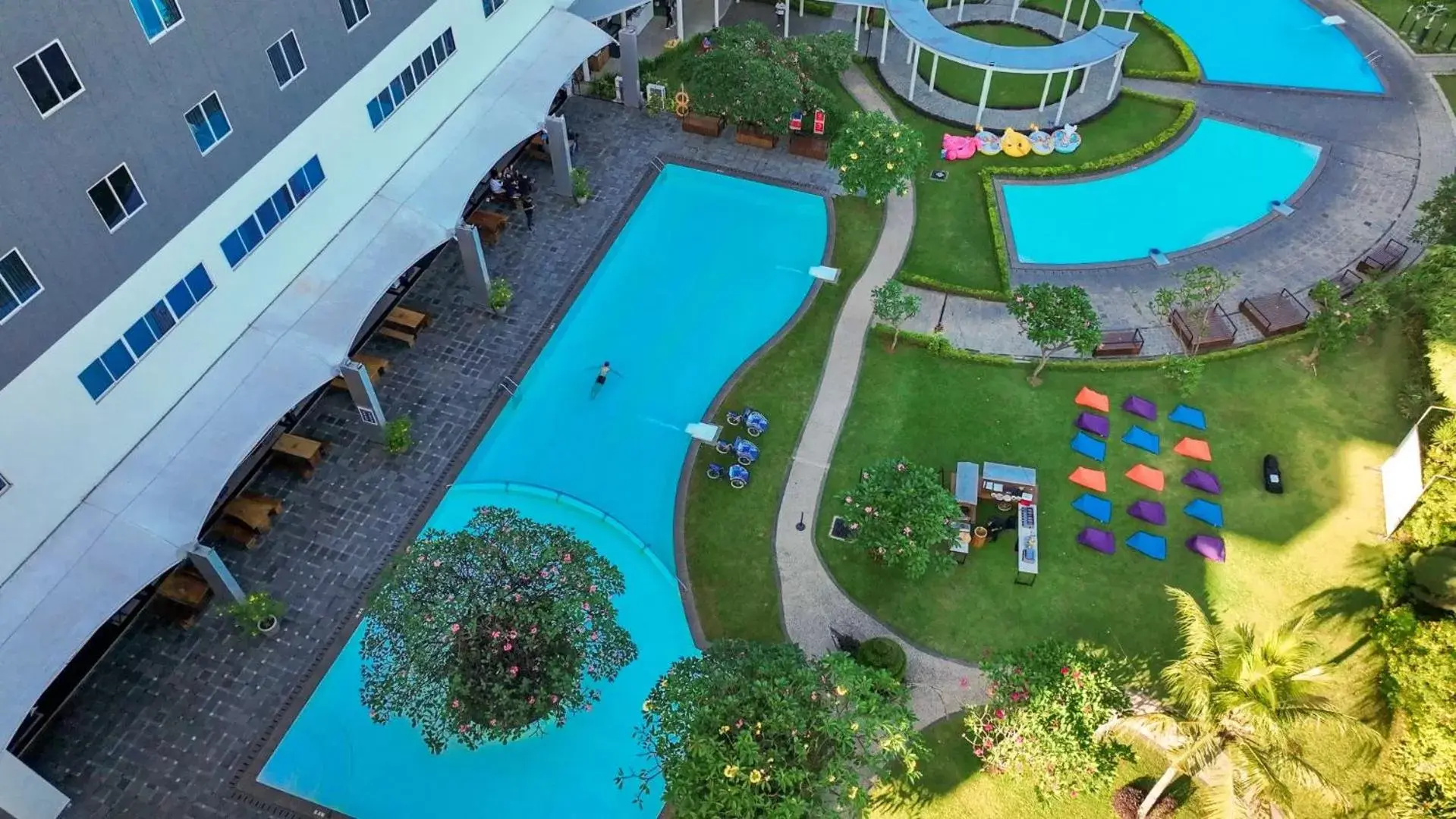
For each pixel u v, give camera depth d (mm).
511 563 30547
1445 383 39438
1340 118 57094
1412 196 52250
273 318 37781
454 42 45094
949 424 41875
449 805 31516
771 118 51094
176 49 30438
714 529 38375
